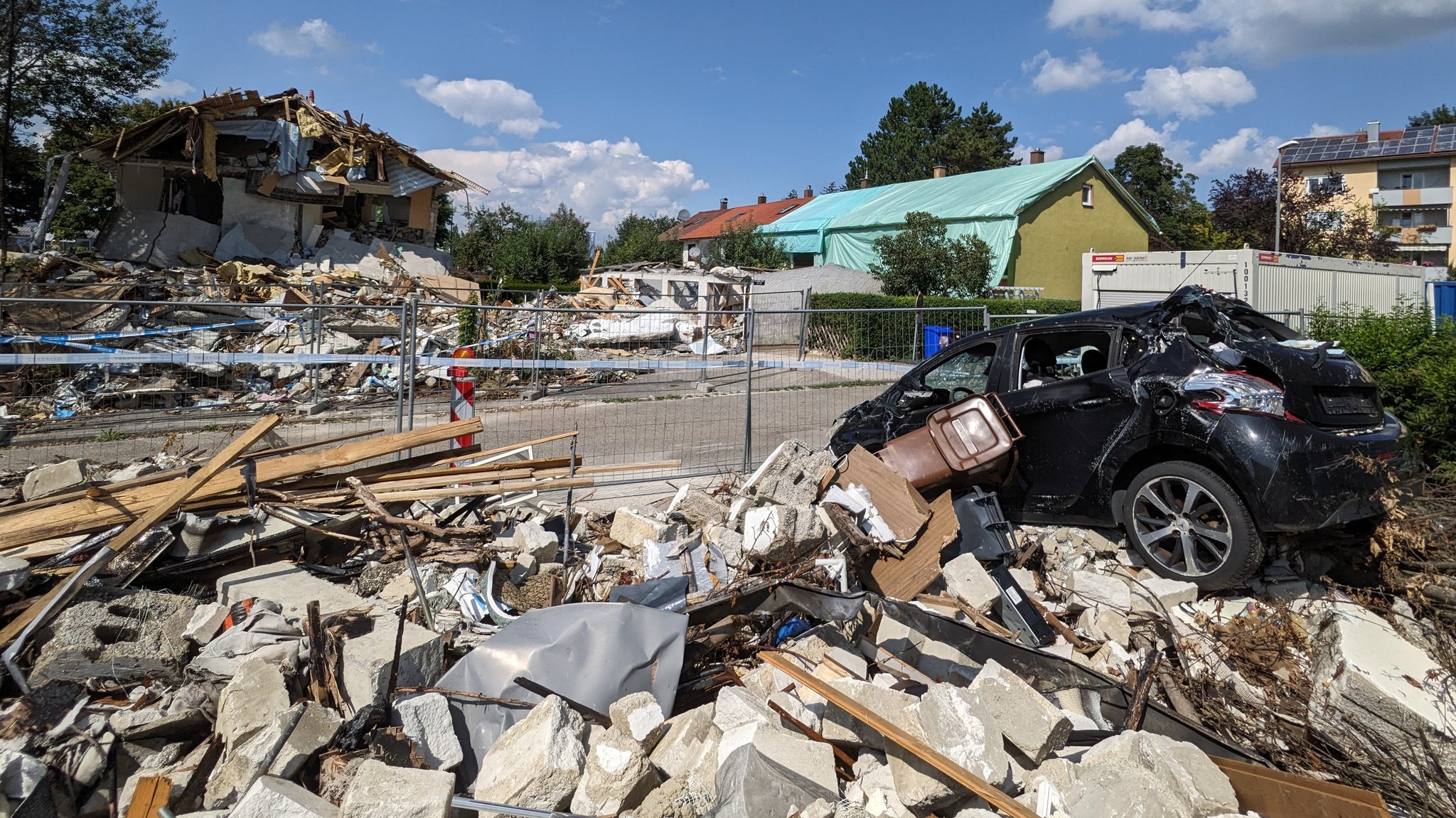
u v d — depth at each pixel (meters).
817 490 5.68
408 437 5.41
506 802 2.82
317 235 21.00
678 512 6.01
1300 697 4.30
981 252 25.39
